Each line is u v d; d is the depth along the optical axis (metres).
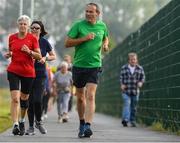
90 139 20.91
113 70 48.16
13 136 21.67
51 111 54.72
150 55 32.69
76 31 21.11
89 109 20.94
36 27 23.14
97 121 37.66
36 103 22.64
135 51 37.72
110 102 49.97
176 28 26.73
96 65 21.00
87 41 20.97
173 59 27.11
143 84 34.22
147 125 32.56
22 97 21.95
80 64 21.03
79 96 21.36
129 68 32.38
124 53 42.28
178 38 26.30
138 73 32.38
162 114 28.98
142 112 34.19
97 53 21.09
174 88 26.64
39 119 23.05
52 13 153.62
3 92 93.56
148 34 33.41
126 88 32.16
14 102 21.38
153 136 23.38
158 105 30.00
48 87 36.31
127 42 41.03
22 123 22.16
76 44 20.98
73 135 22.80
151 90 31.91
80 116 21.48
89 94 20.91
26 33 21.45
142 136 23.27
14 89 21.30
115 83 46.75
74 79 21.27
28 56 21.39
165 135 24.08
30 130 22.64
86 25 21.16
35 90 22.66
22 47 21.12
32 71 21.52
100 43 21.12
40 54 21.38
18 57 21.33
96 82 21.08
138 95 32.38
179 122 25.48
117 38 167.88
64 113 34.28
